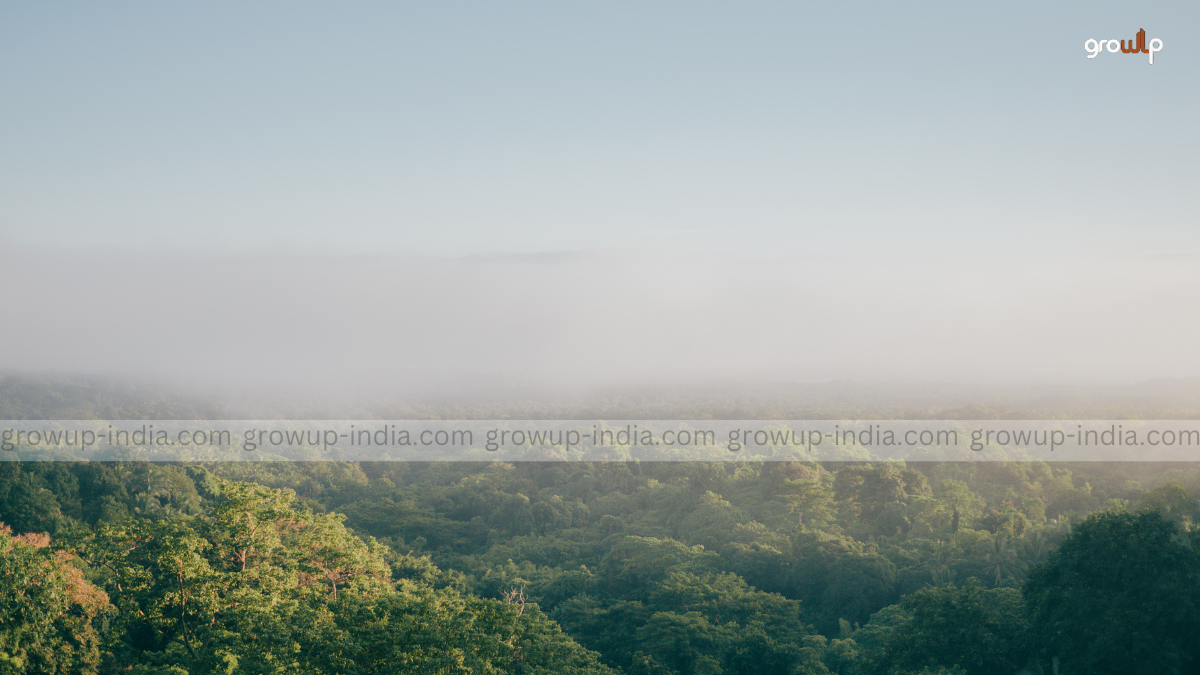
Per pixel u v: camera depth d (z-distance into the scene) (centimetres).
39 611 4778
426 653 4184
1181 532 5369
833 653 7388
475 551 14688
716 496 14138
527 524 15438
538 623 5178
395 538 14638
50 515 11781
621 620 8756
